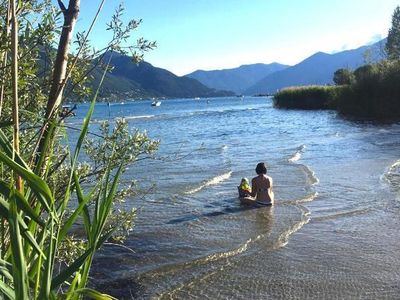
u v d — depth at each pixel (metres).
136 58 3.00
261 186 11.04
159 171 16.17
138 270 6.96
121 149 3.17
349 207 10.51
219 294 6.09
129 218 3.64
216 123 44.44
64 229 1.84
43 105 2.79
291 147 22.31
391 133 25.72
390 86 37.47
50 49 2.81
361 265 6.91
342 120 38.25
